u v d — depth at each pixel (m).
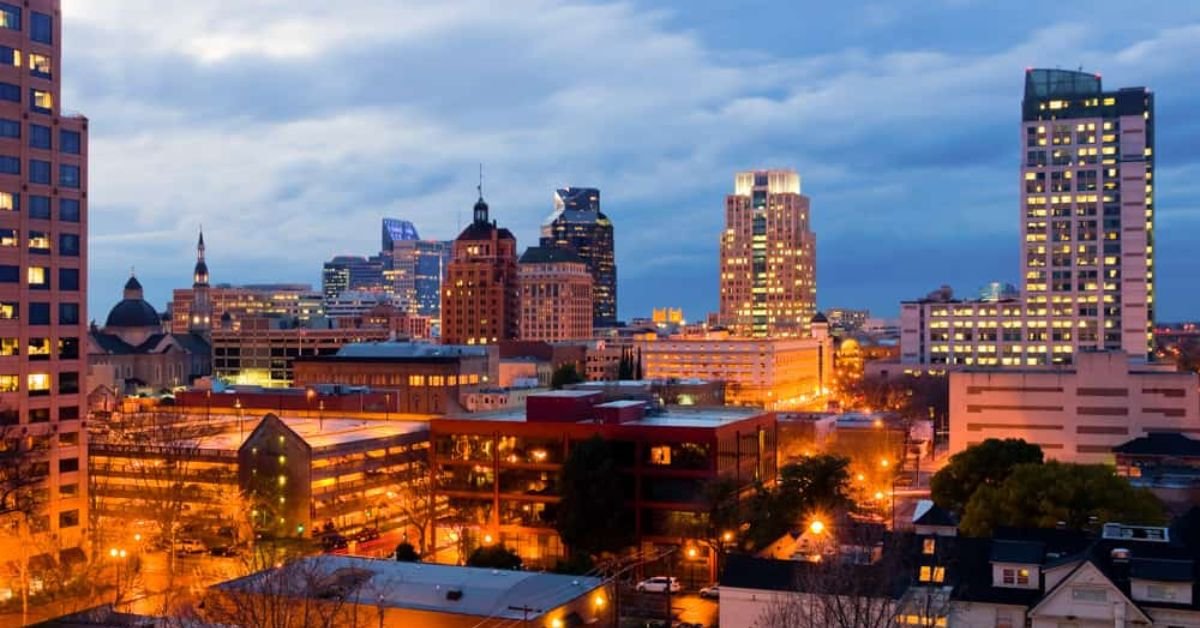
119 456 159.88
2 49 142.00
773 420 172.62
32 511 134.62
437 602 95.75
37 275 145.00
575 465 140.88
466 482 157.38
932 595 82.69
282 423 151.50
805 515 129.50
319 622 86.81
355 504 158.00
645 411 166.50
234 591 85.38
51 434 144.88
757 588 88.31
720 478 137.50
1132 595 82.75
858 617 76.00
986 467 141.75
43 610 116.81
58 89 149.62
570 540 140.38
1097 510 109.56
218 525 149.00
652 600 122.31
